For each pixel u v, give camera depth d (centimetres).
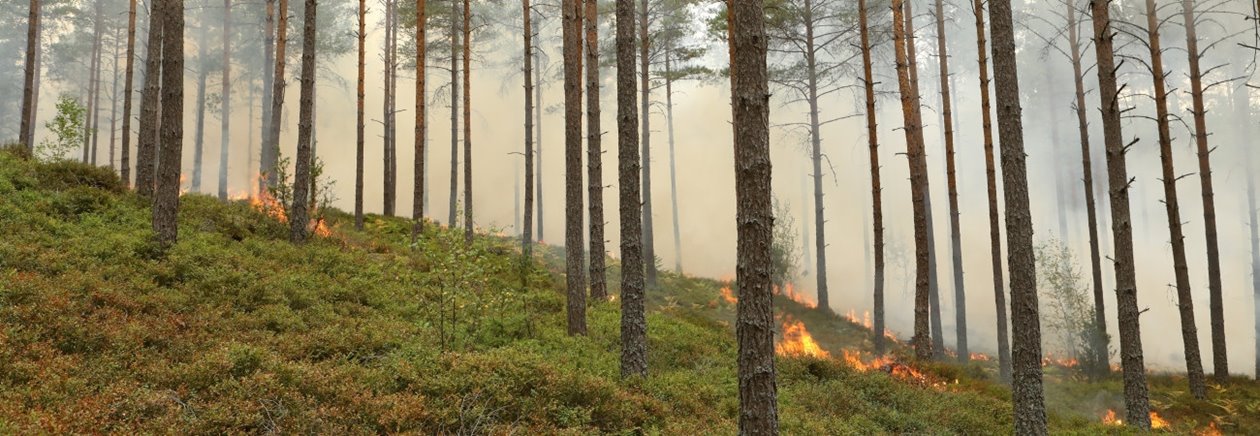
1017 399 887
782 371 1267
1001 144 916
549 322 1327
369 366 838
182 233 1309
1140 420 1212
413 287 1345
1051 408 1395
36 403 590
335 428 614
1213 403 1496
